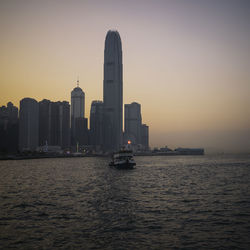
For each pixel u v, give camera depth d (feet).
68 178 347.97
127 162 514.68
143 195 212.23
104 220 134.62
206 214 147.43
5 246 99.91
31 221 132.77
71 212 151.64
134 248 98.27
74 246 100.07
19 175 396.37
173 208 162.71
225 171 489.26
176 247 99.25
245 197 202.69
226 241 105.29
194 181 317.22
